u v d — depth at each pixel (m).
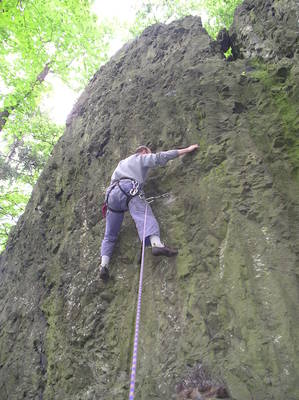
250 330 2.59
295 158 3.52
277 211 3.12
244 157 3.56
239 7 5.72
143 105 4.78
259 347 2.48
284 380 2.29
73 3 9.07
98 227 4.20
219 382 2.45
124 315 3.39
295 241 2.97
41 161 12.34
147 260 3.57
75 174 5.11
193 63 4.87
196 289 3.02
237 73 4.58
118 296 3.56
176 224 3.56
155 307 3.22
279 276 2.76
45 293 4.32
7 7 7.92
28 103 9.97
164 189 3.91
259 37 4.99
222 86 4.30
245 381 2.38
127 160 3.78
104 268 3.56
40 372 3.71
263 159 3.55
